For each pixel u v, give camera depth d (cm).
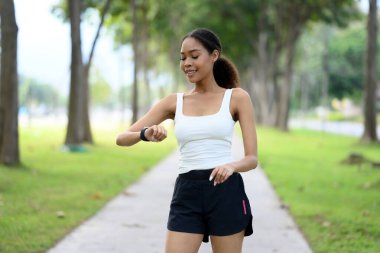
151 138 330
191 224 335
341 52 6550
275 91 4247
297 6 3288
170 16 3841
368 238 670
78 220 752
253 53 4234
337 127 5106
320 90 7256
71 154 1702
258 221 782
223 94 346
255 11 3741
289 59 3412
